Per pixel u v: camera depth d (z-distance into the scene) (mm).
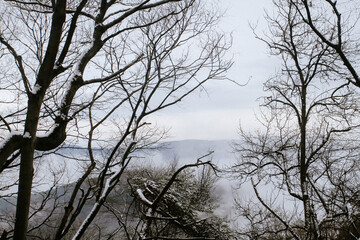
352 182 9891
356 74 8062
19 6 5090
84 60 3740
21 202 2639
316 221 8266
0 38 2857
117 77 4449
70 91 3541
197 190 14281
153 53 4734
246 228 11445
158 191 6027
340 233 10148
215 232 11781
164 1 4184
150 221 4020
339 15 7988
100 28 3906
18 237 2578
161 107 4625
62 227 2996
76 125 4695
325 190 9852
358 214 8883
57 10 3092
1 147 2625
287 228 8141
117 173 3705
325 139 12656
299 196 10555
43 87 3012
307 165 12859
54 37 3076
